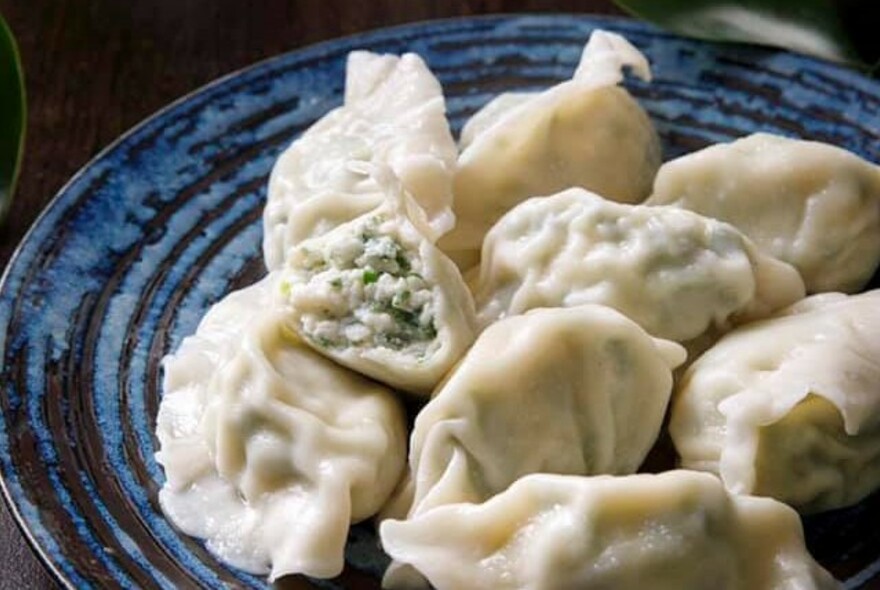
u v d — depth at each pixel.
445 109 0.45
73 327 0.40
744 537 0.33
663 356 0.36
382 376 0.36
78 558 0.34
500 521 0.33
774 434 0.35
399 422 0.36
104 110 0.49
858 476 0.36
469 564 0.33
